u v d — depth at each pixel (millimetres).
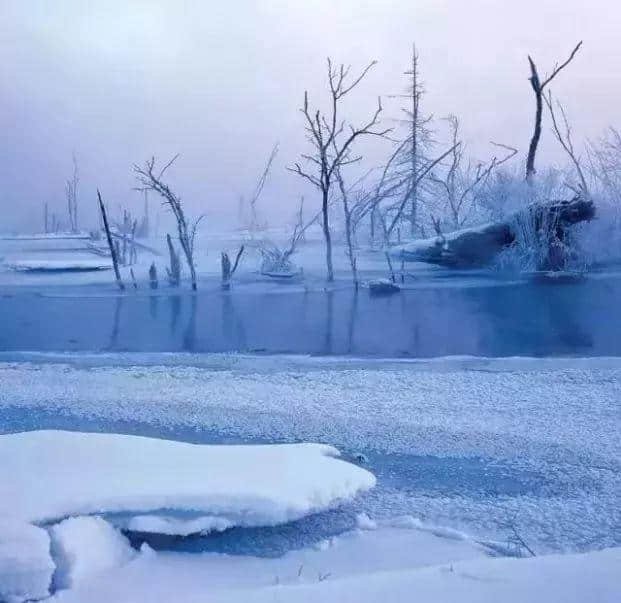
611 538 6996
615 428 10695
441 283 29000
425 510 7711
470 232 31141
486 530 7215
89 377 14453
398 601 4102
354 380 13852
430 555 6453
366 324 21297
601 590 4141
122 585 5477
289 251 32438
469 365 15172
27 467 6941
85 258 39094
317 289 28344
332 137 30469
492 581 4344
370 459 9547
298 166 36312
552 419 11203
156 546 6379
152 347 18359
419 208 37312
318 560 6277
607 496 8156
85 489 6480
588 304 23828
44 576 5164
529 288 27391
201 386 13539
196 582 5637
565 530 7195
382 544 6691
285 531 6906
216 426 11047
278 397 12656
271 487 6844
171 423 11227
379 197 35875
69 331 20844
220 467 7258
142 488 6559
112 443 7613
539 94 33312
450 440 10250
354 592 4246
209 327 21281
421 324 21141
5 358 16781
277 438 10461
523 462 9352
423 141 36500
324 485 7086
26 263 35250
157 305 25734
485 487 8500
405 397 12578
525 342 18312
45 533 5535
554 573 4453
